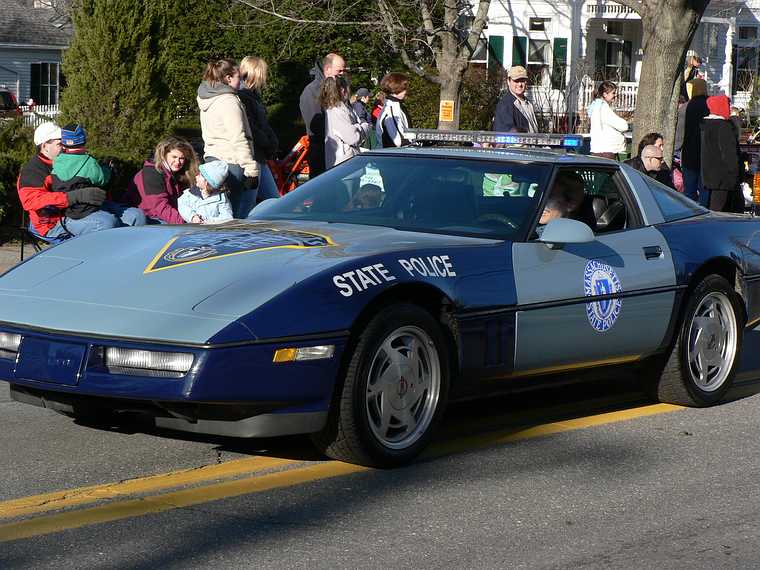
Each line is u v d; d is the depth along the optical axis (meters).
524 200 6.87
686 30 18.53
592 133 17.45
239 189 11.07
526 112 13.96
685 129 16.42
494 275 6.33
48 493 5.44
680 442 6.79
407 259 6.01
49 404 5.65
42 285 5.93
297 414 5.50
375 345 5.72
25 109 45.66
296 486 5.64
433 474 5.93
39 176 10.43
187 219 10.09
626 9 39.50
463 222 6.79
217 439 6.43
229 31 33.00
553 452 6.46
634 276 7.13
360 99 17.17
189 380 5.22
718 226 7.94
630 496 5.68
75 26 18.72
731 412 7.66
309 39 32.66
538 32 39.50
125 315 5.48
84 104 18.31
